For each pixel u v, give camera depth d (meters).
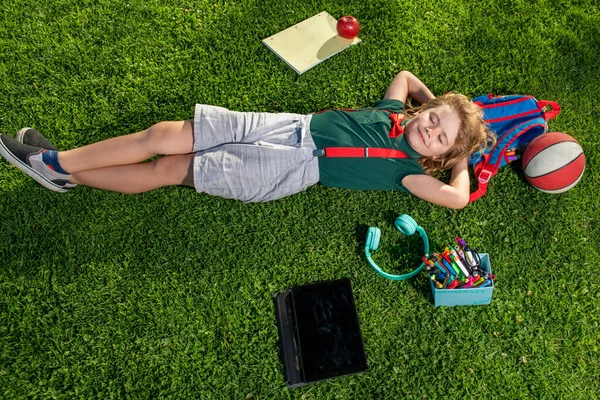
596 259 2.74
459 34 3.33
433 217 2.78
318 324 2.38
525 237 2.76
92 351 2.34
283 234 2.68
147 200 2.67
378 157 2.51
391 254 2.70
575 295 2.64
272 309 2.50
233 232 2.66
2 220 2.54
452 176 2.69
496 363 2.48
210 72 3.04
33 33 3.01
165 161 2.51
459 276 2.45
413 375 2.43
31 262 2.47
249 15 3.22
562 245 2.76
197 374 2.34
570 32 3.41
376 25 3.29
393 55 3.21
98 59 2.98
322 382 2.36
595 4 3.54
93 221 2.60
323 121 2.57
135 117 2.88
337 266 2.63
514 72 3.23
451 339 2.52
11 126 2.76
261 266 2.60
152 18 3.14
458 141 2.48
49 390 2.23
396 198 2.82
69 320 2.38
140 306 2.44
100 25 3.08
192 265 2.56
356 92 3.09
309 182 2.58
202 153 2.46
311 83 3.07
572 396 2.43
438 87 3.15
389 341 2.49
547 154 2.66
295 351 2.38
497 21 3.41
